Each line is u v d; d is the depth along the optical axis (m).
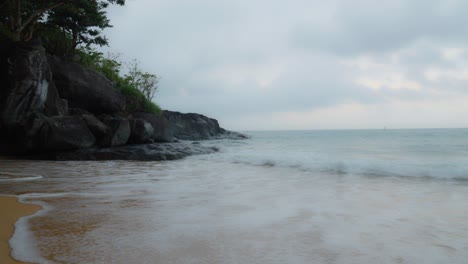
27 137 13.40
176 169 9.62
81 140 14.29
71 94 17.08
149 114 21.41
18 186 6.17
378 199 4.86
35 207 4.25
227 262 2.36
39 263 2.30
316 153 14.00
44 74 14.22
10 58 13.23
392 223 3.48
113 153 13.77
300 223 3.47
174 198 4.95
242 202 4.62
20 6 14.77
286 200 4.78
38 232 3.09
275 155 12.78
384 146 18.78
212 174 8.31
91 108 18.52
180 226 3.34
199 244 2.76
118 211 4.03
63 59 17.38
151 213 3.92
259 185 6.38
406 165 8.70
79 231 3.14
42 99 14.23
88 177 7.65
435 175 7.50
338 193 5.42
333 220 3.60
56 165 10.87
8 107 13.20
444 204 4.50
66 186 6.20
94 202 4.63
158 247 2.68
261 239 2.92
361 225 3.40
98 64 21.47
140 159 13.51
